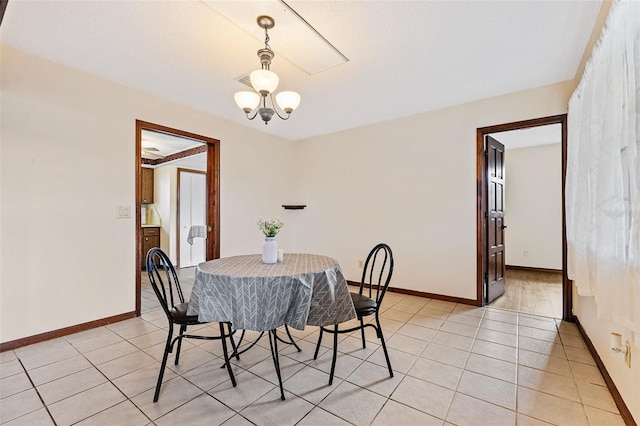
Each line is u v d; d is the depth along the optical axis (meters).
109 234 2.78
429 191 3.58
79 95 2.59
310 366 2.02
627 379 1.46
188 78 2.72
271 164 4.52
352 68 2.53
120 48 2.25
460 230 3.37
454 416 1.53
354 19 1.90
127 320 2.87
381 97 3.15
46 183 2.42
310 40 2.12
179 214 5.87
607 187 1.45
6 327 2.24
